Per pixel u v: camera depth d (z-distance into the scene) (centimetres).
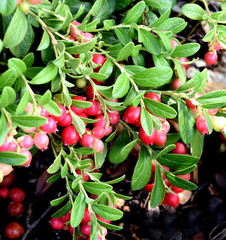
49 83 19
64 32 17
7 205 28
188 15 22
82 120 17
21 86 15
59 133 22
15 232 26
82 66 16
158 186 19
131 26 18
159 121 17
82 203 17
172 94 18
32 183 29
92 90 18
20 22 13
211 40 21
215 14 21
